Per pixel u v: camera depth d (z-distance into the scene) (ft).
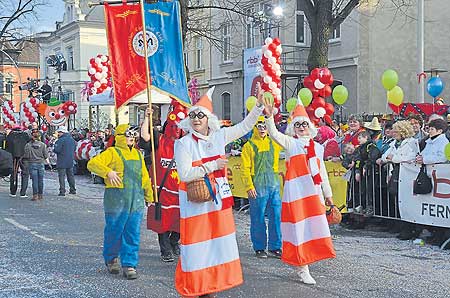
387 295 19.15
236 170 38.17
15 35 118.32
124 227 21.79
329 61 71.61
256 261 24.25
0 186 60.90
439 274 21.77
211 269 16.25
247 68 54.54
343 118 69.15
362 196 30.99
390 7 68.80
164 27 25.34
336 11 52.80
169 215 23.44
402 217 28.14
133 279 21.63
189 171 16.05
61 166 50.08
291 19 74.74
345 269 22.66
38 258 25.29
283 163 32.01
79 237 30.19
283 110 71.82
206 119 16.65
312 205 20.51
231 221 16.62
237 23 79.71
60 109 83.92
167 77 25.29
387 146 30.37
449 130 29.25
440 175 25.94
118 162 21.44
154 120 25.81
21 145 50.83
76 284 21.03
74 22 146.20
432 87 41.32
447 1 68.33
